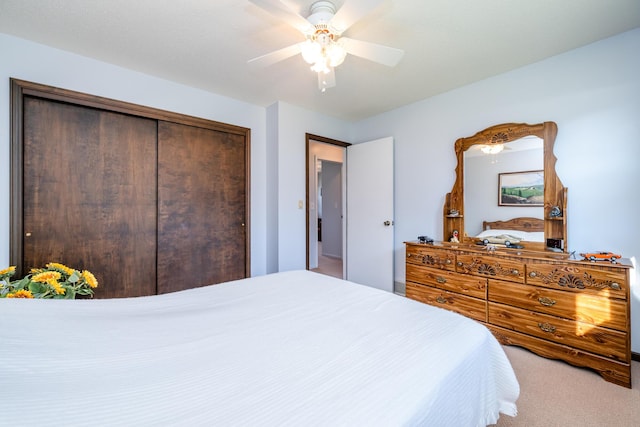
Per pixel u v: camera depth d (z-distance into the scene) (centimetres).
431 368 83
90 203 231
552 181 222
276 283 172
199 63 236
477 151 267
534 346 199
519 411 144
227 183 312
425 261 266
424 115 313
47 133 213
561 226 219
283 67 241
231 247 315
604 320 171
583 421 137
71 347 83
